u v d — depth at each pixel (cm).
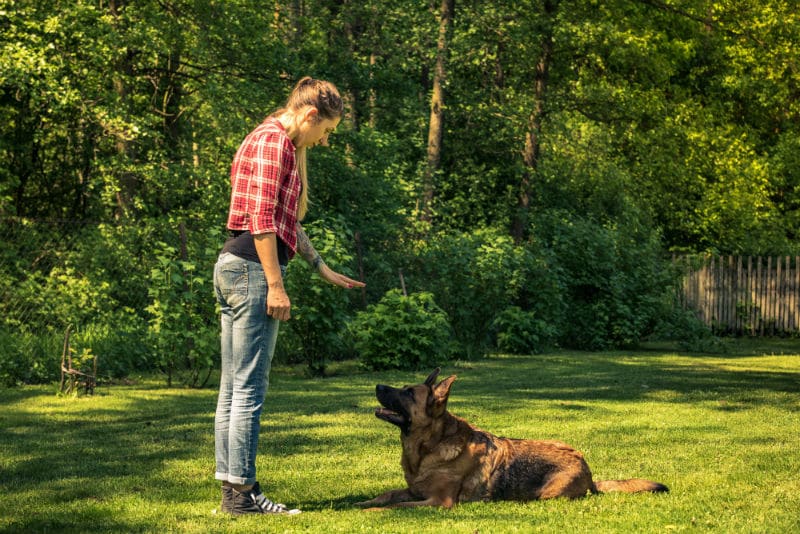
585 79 2780
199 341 1061
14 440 691
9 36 1476
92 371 1077
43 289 1238
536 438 709
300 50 2055
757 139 3369
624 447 674
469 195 2481
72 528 418
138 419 809
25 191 1861
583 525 418
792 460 620
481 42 2223
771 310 2288
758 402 968
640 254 1909
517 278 1658
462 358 1498
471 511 450
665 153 2758
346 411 863
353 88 2086
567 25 2331
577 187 2525
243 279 438
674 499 482
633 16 2961
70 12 1492
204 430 743
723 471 580
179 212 1684
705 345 1816
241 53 1816
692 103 3089
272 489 521
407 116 2425
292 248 452
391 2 2183
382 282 1606
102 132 1686
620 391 1051
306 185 474
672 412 877
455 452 475
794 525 427
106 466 587
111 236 1306
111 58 1573
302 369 1282
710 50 3206
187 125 1978
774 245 2717
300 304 1194
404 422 475
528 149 2419
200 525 419
